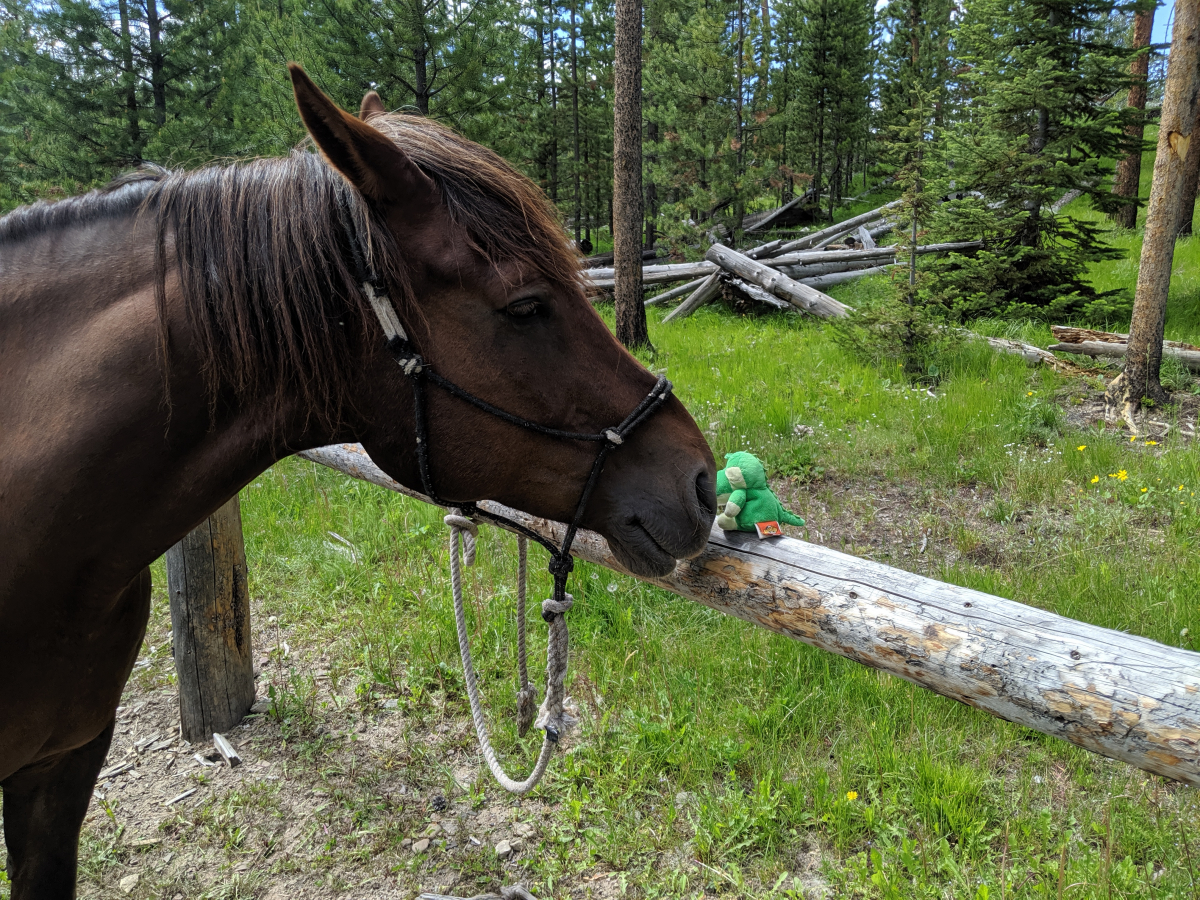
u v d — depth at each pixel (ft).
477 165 4.76
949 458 18.74
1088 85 31.68
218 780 9.95
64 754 6.06
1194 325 29.35
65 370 4.54
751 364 28.37
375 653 12.06
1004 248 33.76
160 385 4.55
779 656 11.05
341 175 4.29
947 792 8.40
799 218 74.74
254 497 18.03
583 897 7.95
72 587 4.82
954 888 7.40
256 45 42.91
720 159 52.01
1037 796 8.62
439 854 8.64
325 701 11.37
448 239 4.55
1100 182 33.09
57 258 4.79
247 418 4.81
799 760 9.18
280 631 13.29
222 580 10.49
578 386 4.89
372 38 35.09
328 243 4.51
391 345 4.54
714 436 20.45
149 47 43.98
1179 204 20.35
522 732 6.22
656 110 53.42
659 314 44.32
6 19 47.32
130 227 4.83
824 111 85.56
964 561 13.99
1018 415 20.70
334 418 4.79
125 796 9.73
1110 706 4.62
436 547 15.39
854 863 7.66
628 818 8.70
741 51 64.08
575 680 11.12
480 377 4.69
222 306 4.51
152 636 13.64
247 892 8.25
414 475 4.99
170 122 42.34
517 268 4.62
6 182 50.49
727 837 8.21
